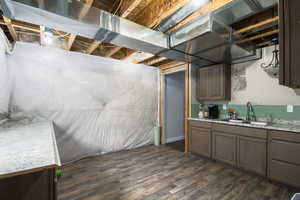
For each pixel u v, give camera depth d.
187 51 2.42
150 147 3.79
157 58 3.87
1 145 1.14
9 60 2.20
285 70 0.58
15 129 1.78
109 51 3.45
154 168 2.55
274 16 1.89
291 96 2.38
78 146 2.87
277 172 2.01
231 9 1.64
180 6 1.63
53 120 2.61
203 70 3.43
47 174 0.88
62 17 1.43
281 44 0.59
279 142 2.00
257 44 2.69
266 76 2.67
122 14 1.87
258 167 2.20
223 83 3.04
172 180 2.16
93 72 3.05
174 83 4.62
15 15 1.39
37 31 2.31
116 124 3.38
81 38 2.90
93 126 3.05
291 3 0.57
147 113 3.97
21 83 2.32
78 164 2.71
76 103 2.84
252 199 1.73
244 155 2.37
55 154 0.98
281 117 2.47
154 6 1.97
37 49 2.47
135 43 2.05
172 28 2.30
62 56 2.71
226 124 2.62
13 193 0.81
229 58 2.79
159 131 4.05
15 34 2.33
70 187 1.98
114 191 1.89
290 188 1.94
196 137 3.14
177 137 4.68
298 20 0.55
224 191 1.89
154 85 4.13
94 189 1.94
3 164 0.79
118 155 3.17
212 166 2.64
